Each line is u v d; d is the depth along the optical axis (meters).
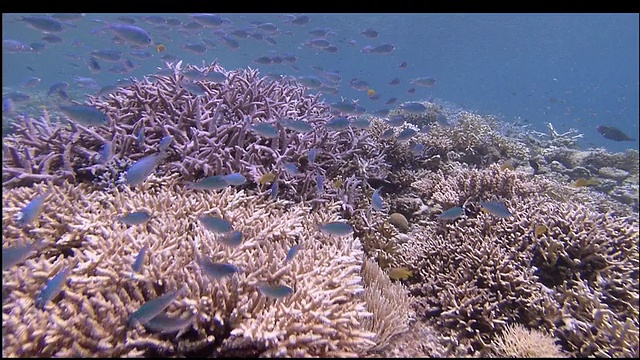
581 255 4.61
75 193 4.53
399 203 6.79
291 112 6.87
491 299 4.17
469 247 4.71
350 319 3.11
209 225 3.45
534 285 4.24
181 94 6.26
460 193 6.34
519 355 3.53
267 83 7.99
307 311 3.08
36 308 2.87
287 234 4.26
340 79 10.30
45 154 5.34
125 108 6.11
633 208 8.95
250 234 4.13
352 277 3.73
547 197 6.22
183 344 2.83
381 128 8.77
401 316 3.95
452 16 50.19
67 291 2.90
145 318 2.54
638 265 4.53
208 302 2.95
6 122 6.73
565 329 3.85
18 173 4.82
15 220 3.88
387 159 8.05
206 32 40.66
